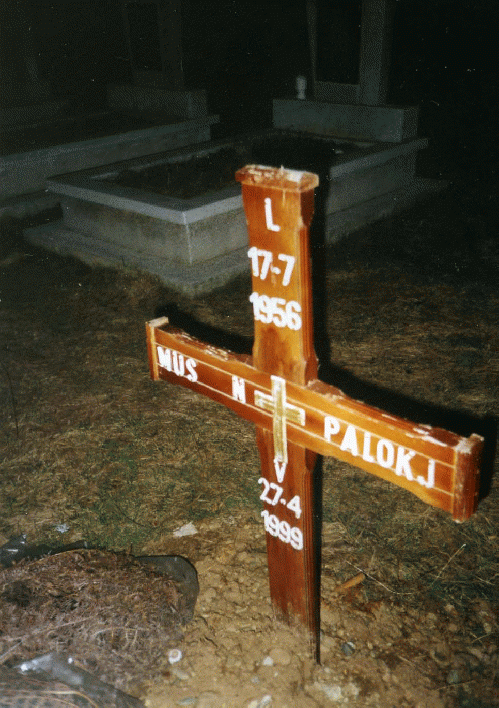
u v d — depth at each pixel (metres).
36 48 11.51
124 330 5.03
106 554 2.82
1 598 2.51
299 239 1.57
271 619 2.52
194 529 3.04
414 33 12.12
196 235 5.69
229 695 2.25
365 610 2.58
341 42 7.79
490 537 2.94
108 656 2.31
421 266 6.07
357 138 7.92
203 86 12.88
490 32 11.61
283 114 8.52
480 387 4.11
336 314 5.19
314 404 1.75
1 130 9.03
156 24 9.06
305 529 2.05
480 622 2.53
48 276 6.08
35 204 7.80
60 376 4.39
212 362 2.01
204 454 3.57
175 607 2.54
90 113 9.93
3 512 3.19
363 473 3.40
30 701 2.13
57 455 3.59
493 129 10.81
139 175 6.77
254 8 12.55
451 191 8.22
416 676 2.32
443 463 1.49
